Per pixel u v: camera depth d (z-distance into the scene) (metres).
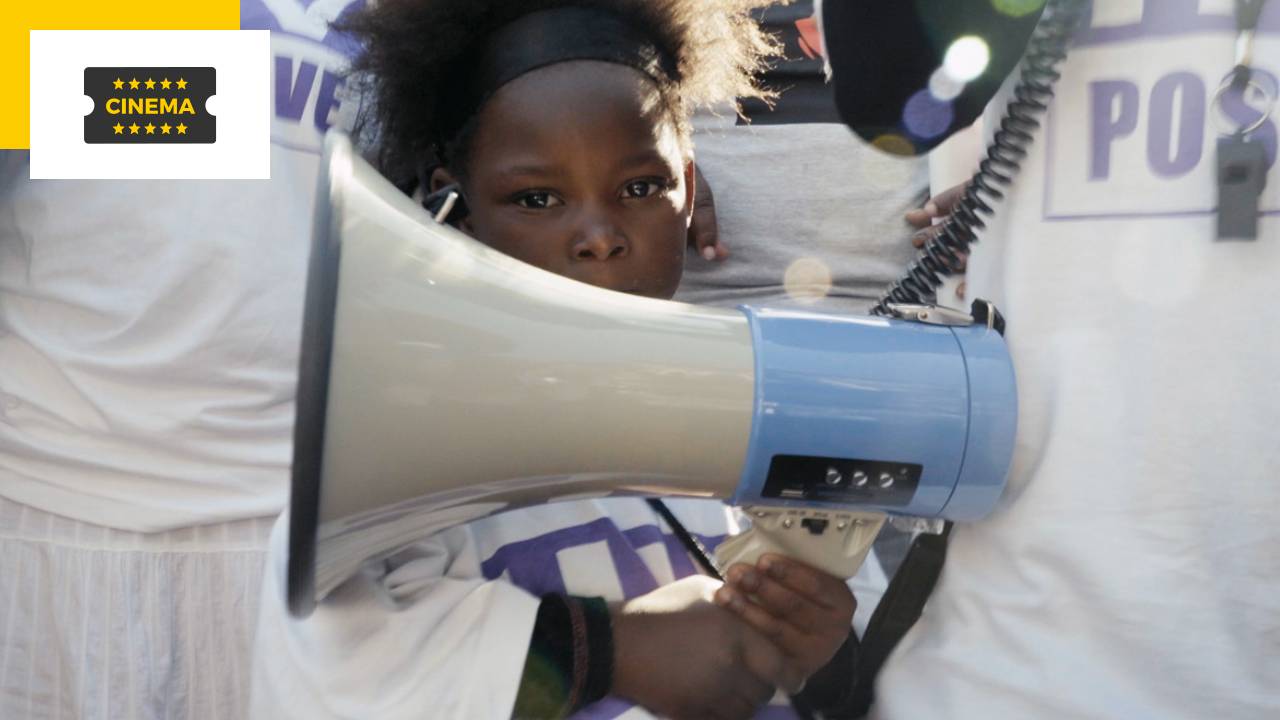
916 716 1.33
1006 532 1.28
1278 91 1.19
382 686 1.22
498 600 1.25
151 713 1.97
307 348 1.03
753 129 2.40
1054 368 1.25
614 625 1.27
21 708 2.00
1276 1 1.20
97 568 1.97
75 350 1.95
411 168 1.64
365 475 1.08
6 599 1.99
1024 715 1.25
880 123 1.33
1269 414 1.21
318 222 1.07
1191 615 1.21
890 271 2.39
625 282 1.47
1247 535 1.21
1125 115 1.23
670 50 1.60
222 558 1.99
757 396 1.15
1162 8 1.21
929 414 1.18
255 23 1.98
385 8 1.56
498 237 1.48
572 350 1.12
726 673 1.26
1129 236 1.23
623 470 1.16
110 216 1.92
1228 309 1.20
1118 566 1.22
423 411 1.08
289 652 1.28
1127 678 1.23
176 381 1.95
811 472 1.17
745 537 1.31
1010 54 1.24
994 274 1.33
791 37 2.37
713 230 2.37
